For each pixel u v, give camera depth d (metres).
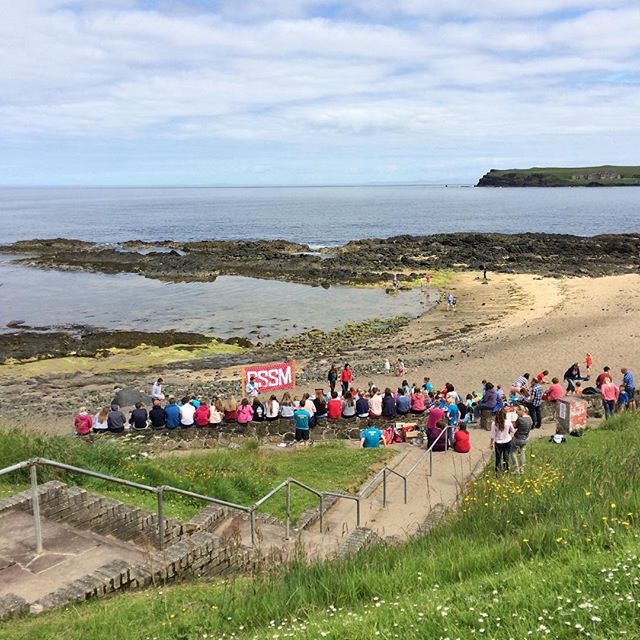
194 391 30.77
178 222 150.12
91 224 144.12
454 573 7.08
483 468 15.41
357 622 5.83
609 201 199.88
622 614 5.18
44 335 42.03
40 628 6.51
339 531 11.91
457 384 30.20
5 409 28.11
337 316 48.38
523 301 50.59
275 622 6.52
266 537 10.60
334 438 20.72
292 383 23.08
